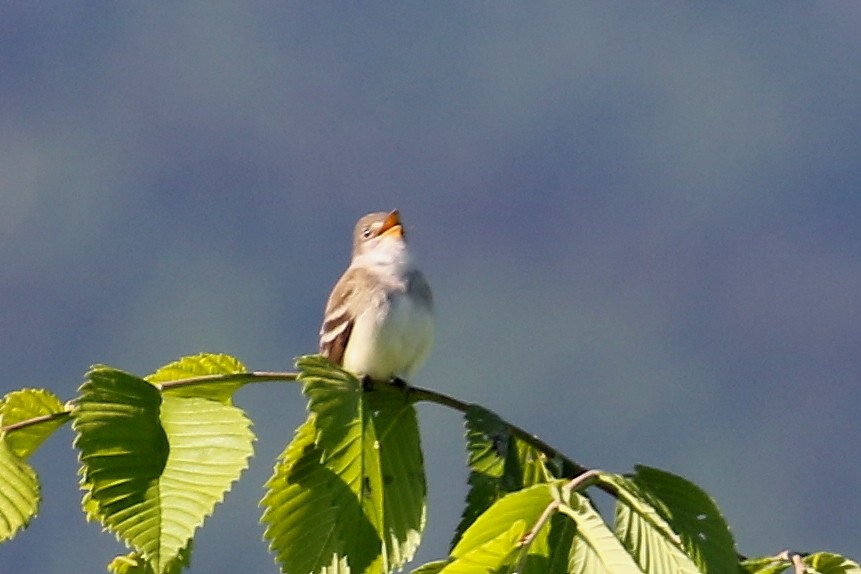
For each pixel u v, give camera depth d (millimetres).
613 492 4242
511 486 4672
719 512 4465
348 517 4430
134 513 4098
